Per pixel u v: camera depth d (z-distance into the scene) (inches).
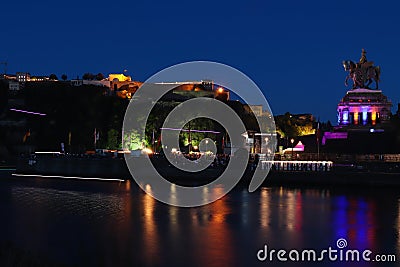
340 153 5255.9
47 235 2000.5
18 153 6998.0
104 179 4621.1
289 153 5546.3
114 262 1583.4
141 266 1542.8
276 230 2107.5
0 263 1234.0
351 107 6584.6
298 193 3422.7
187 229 2123.5
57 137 7150.6
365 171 3831.2
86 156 5378.9
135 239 1923.0
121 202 3009.4
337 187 3715.6
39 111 7490.2
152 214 2549.2
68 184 4156.0
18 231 2082.9
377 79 6707.7
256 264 1578.5
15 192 3533.5
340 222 2289.6
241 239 1929.1
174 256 1662.2
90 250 1740.9
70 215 2514.8
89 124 7091.5
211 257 1653.5
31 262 1291.8
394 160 4618.6
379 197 3184.1
